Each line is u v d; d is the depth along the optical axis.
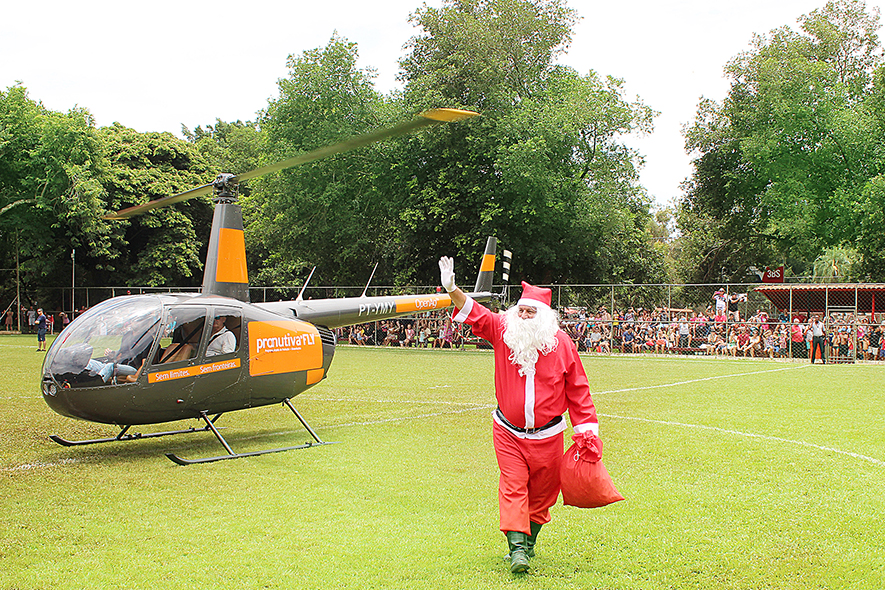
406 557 4.61
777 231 35.81
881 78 31.19
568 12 32.75
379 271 37.00
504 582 4.20
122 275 41.94
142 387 7.39
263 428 9.60
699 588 4.16
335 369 18.69
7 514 5.55
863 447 8.21
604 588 4.14
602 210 29.22
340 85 31.70
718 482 6.58
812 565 4.52
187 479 6.71
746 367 20.02
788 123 31.39
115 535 5.05
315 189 31.77
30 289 41.91
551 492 4.56
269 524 5.31
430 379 16.08
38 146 36.09
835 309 24.92
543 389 4.46
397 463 7.38
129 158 41.94
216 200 8.69
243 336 8.18
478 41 30.16
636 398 12.71
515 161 27.09
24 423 9.84
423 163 32.16
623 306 30.86
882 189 27.28
